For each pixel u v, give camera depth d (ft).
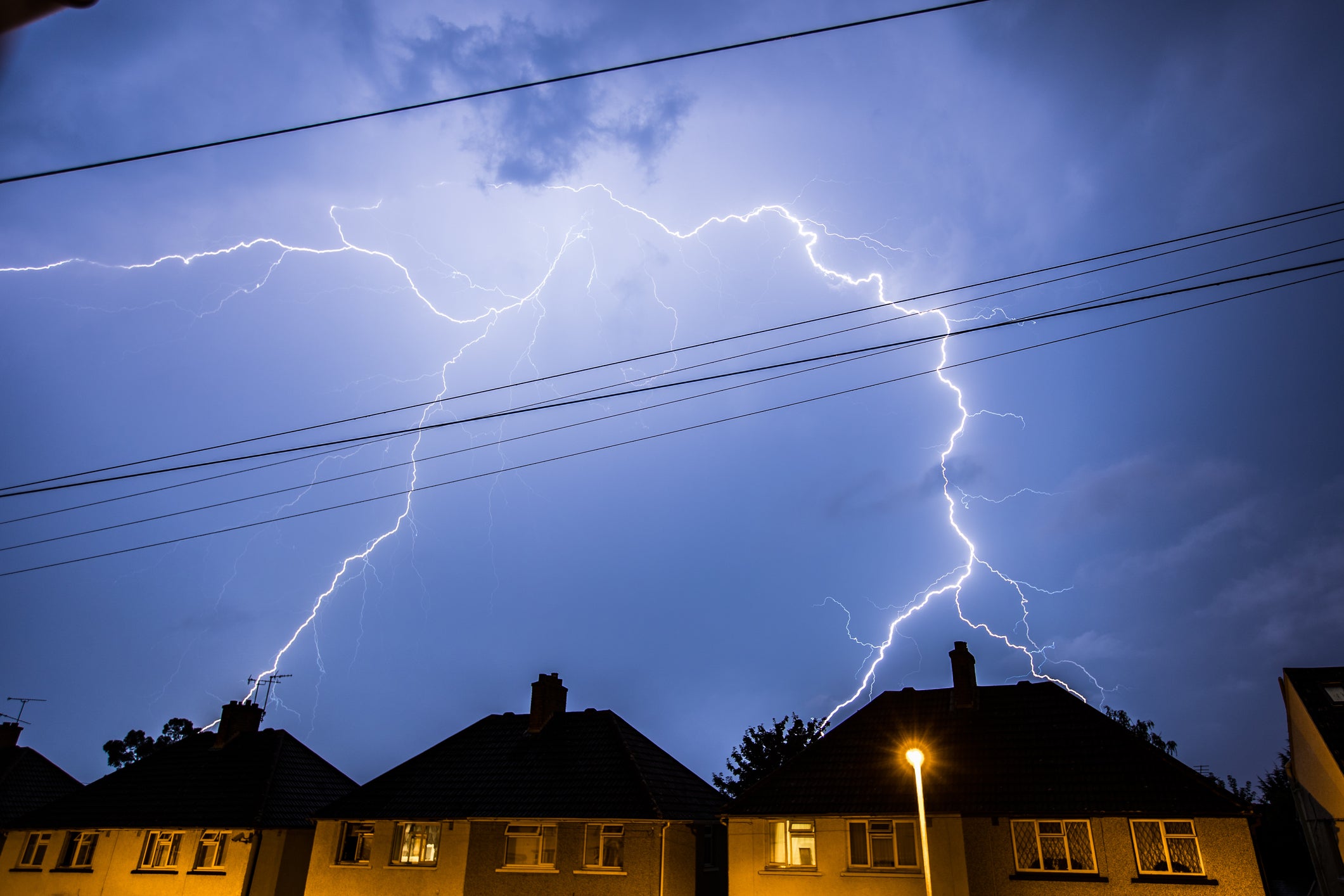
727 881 75.25
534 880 68.74
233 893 76.54
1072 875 57.67
